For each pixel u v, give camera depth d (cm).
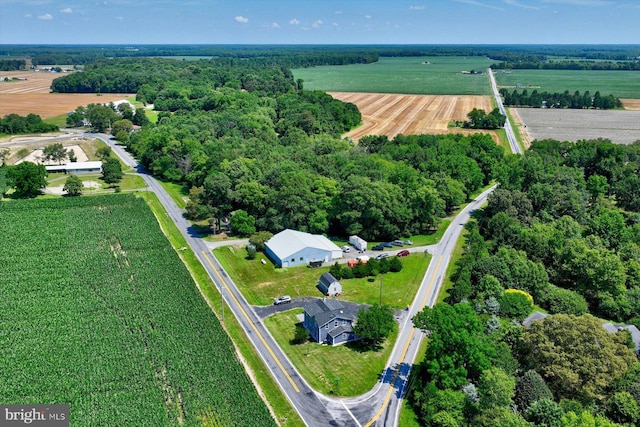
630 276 9569
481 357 6538
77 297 8881
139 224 12325
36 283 9300
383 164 14500
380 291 9650
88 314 8400
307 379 7162
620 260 9994
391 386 7038
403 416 6488
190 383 6844
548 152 17575
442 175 13588
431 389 6456
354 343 8056
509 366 6650
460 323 6812
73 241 11181
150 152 17875
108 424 6078
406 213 12038
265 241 11475
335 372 7319
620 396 6069
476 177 14850
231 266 10675
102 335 7812
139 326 8138
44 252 10606
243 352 7719
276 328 8406
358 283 10012
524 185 13975
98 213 13012
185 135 18638
